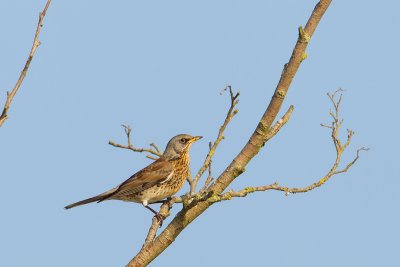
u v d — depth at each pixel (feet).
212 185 36.50
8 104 24.80
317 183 38.75
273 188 36.96
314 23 34.81
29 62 25.61
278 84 35.63
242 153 36.52
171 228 36.40
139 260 36.35
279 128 36.73
